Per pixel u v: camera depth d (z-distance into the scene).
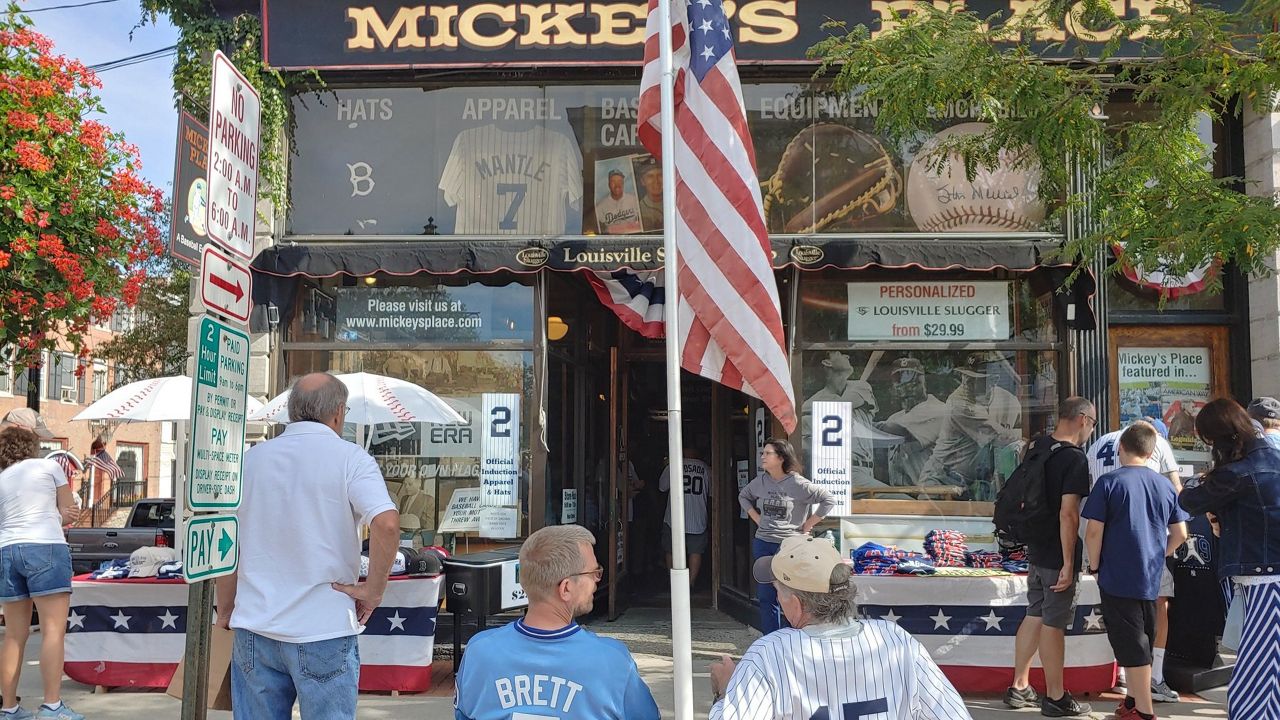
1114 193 6.42
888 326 8.41
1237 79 6.06
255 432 8.20
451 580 7.03
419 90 8.70
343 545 3.64
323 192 8.61
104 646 6.70
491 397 8.45
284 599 3.53
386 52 8.41
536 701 2.56
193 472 3.26
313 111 8.69
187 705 3.53
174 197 4.43
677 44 4.46
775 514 7.17
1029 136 6.66
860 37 7.20
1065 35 8.13
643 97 4.46
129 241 9.26
